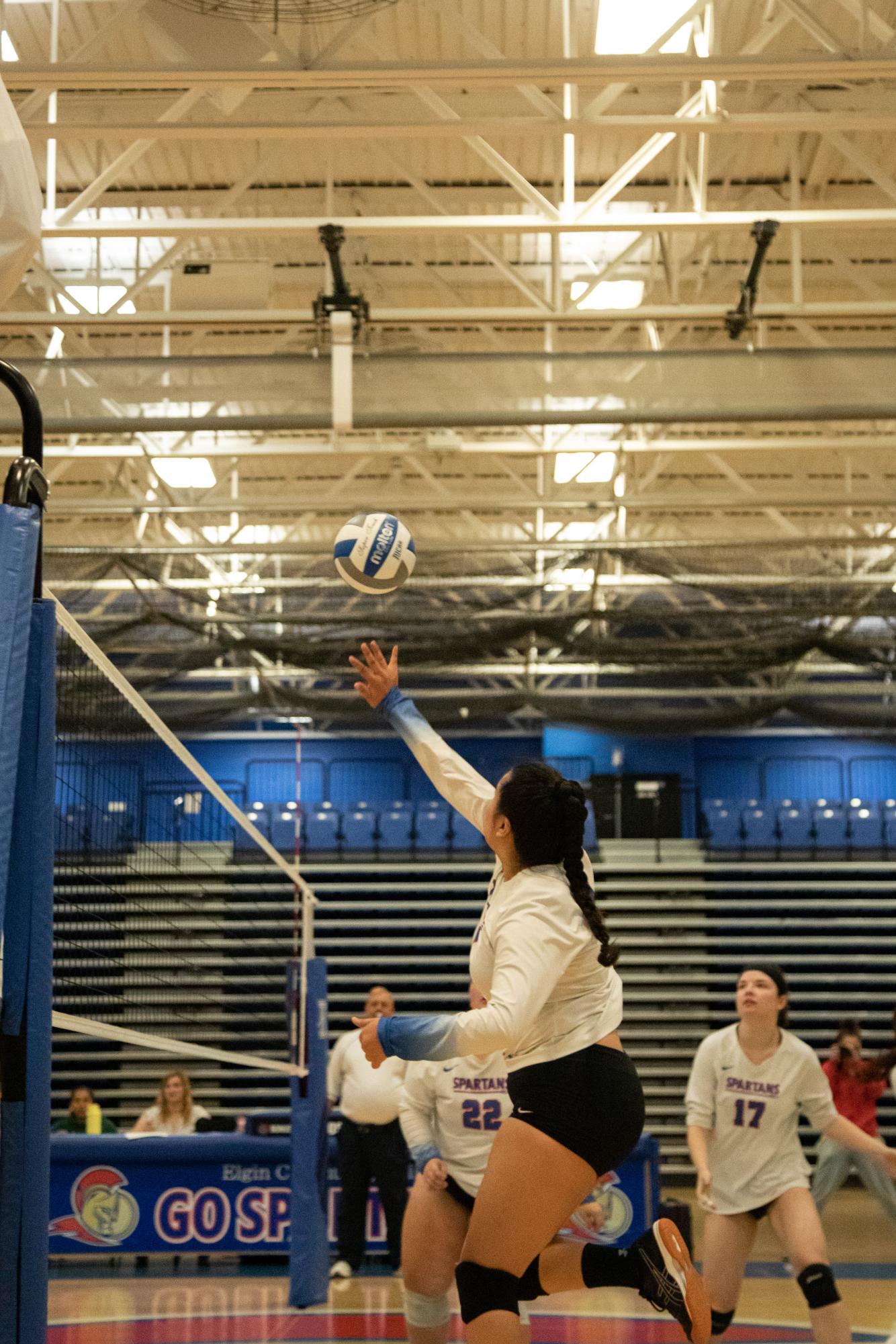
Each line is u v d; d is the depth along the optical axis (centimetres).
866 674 1916
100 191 911
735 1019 1923
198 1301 862
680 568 1372
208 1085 1800
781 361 908
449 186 1256
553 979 283
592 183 1235
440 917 2047
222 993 1540
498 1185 290
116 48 1059
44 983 265
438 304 1430
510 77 729
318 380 920
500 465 1552
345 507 1442
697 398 905
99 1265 1057
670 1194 1711
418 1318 458
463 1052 269
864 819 2114
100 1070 1816
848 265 1234
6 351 1399
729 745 2481
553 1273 338
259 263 1138
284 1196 1025
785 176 1224
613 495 1501
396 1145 964
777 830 2114
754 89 1055
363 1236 964
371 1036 270
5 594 252
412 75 723
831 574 1467
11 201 291
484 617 1384
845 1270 1048
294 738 2478
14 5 990
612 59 721
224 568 1692
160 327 1193
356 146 1166
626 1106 296
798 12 734
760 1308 830
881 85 1046
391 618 1386
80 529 1791
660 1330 776
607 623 1451
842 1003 1950
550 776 308
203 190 1257
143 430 923
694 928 2008
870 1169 1025
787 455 1703
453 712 1648
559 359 910
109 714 495
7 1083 261
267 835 2127
